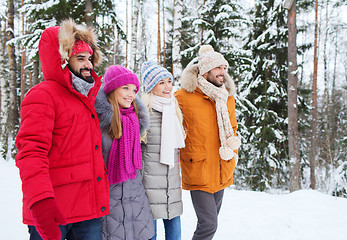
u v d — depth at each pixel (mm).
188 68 2477
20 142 1174
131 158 1786
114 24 8219
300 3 9570
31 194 1088
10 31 9805
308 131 15211
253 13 10523
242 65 8664
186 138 2367
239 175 9148
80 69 1428
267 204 3779
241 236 2850
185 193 4547
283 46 9273
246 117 9602
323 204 3654
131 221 1777
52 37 1323
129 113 1855
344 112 19516
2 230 2602
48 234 1077
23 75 14617
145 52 19203
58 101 1318
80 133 1377
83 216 1358
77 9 7270
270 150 8672
